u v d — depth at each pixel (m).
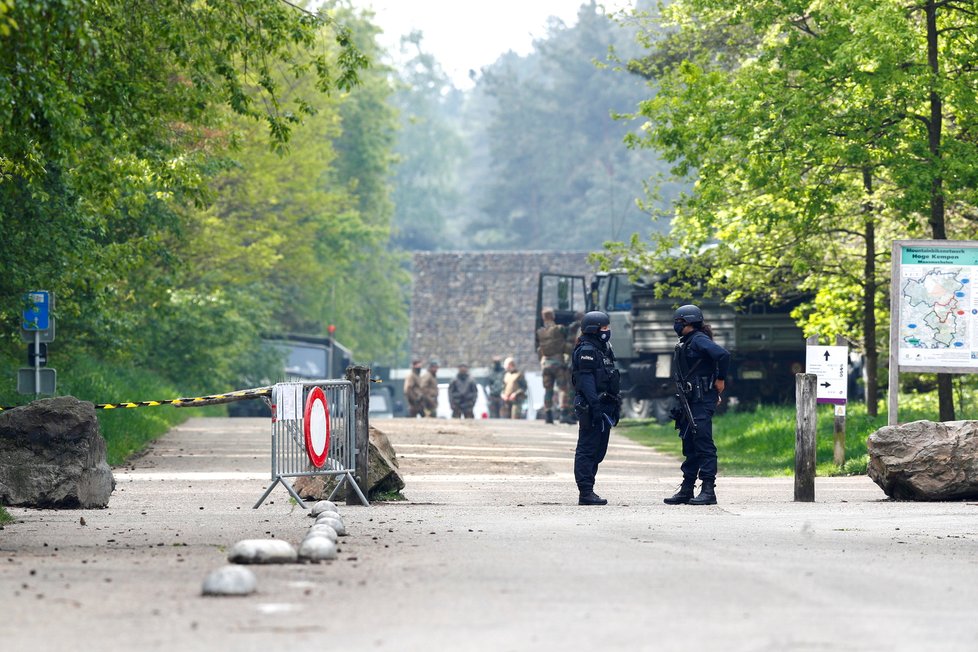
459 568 27.19
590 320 47.47
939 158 68.38
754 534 35.47
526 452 76.44
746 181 75.38
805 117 69.06
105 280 75.19
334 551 28.58
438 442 82.31
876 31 66.00
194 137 61.72
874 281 84.19
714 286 89.25
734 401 110.19
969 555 31.17
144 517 41.59
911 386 96.69
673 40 90.88
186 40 53.78
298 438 46.03
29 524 38.84
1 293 71.62
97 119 48.09
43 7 34.19
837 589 24.42
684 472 47.53
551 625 20.11
